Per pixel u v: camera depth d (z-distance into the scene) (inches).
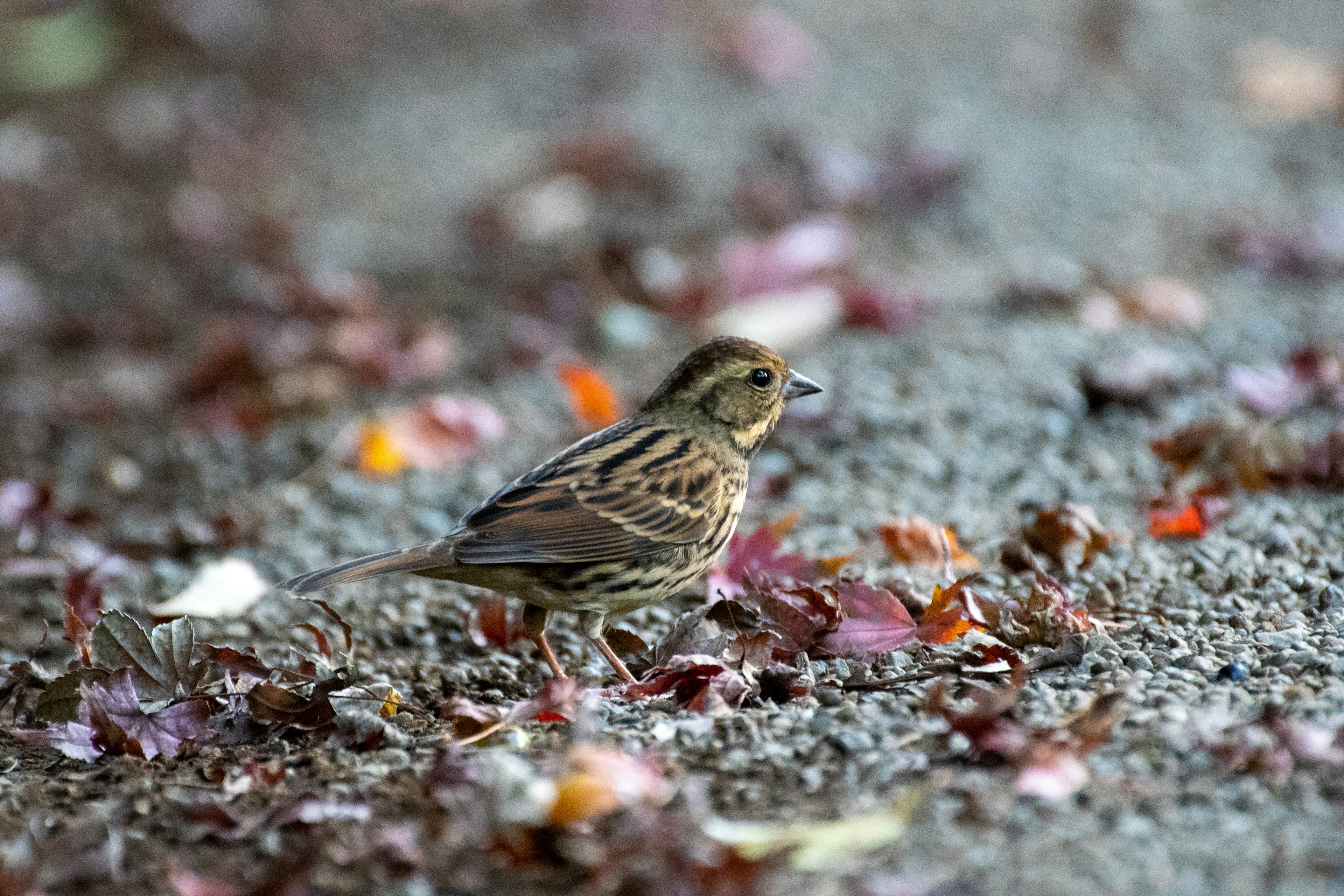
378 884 235.5
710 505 364.5
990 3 926.4
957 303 587.5
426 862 240.7
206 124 816.9
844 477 457.4
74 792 277.7
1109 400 486.0
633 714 295.3
